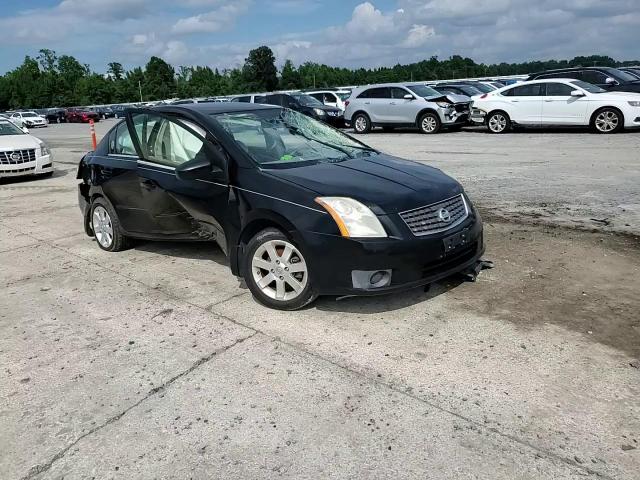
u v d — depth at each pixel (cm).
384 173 448
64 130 3744
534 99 1628
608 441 267
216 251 599
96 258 601
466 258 434
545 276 474
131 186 557
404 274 390
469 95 2153
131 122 571
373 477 252
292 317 419
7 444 287
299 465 261
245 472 259
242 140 475
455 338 373
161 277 525
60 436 292
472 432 278
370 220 387
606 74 1736
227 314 432
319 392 319
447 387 318
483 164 1093
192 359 364
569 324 385
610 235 580
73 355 379
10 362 373
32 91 8975
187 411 308
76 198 977
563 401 299
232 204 449
